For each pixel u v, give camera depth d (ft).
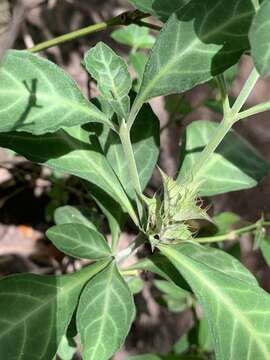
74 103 0.73
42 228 1.60
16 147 0.79
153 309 1.61
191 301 1.29
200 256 0.87
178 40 0.71
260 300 0.76
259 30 0.59
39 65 0.72
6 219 1.59
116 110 0.73
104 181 0.83
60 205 1.50
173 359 1.02
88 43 1.63
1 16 0.52
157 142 0.90
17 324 0.71
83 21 1.62
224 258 0.88
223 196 1.75
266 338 0.74
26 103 0.71
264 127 1.89
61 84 0.73
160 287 1.24
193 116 1.76
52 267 1.55
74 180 1.46
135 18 1.01
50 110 0.72
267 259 1.06
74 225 0.83
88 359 0.72
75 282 0.77
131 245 0.86
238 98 0.78
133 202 0.89
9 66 0.71
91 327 0.73
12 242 1.56
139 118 0.89
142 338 1.59
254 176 0.94
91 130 0.85
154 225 0.80
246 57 1.83
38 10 1.53
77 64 1.61
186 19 0.69
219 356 0.72
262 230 1.06
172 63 0.72
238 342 0.74
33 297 0.73
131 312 0.76
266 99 1.89
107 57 0.73
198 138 0.95
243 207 1.76
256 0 0.69
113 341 0.73
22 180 1.55
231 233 1.07
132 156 0.77
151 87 0.72
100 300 0.75
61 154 0.81
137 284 1.15
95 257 0.82
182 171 0.91
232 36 0.70
